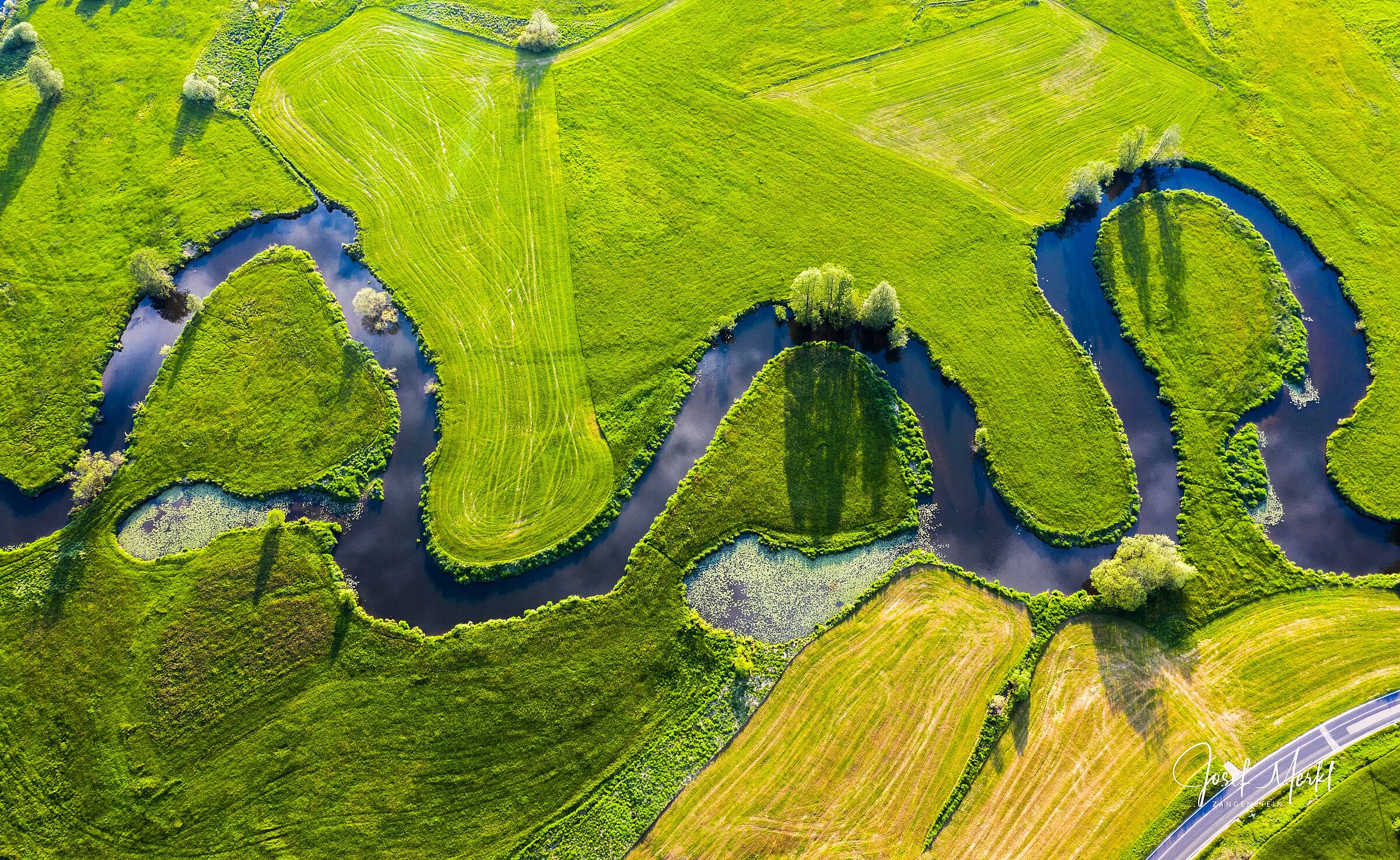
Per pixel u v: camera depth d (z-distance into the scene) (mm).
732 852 43750
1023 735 46219
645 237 64438
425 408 57125
